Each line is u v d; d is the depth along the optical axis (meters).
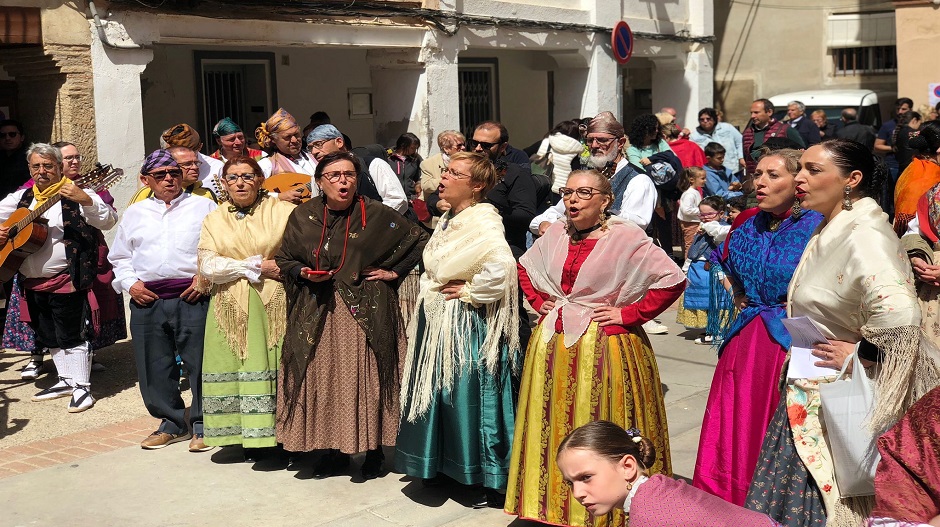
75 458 5.84
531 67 17.27
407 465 4.93
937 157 6.45
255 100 13.16
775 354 4.00
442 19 12.02
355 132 14.41
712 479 4.15
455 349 4.77
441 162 8.00
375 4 11.16
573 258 4.48
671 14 16.45
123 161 9.16
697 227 10.17
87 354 6.80
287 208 5.57
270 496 5.20
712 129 14.12
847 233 3.58
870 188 3.68
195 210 5.79
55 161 6.63
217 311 5.43
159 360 5.88
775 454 3.74
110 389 7.25
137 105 9.23
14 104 9.20
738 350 4.14
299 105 13.60
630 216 6.20
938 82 17.14
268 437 5.42
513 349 4.76
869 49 20.52
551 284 4.53
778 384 3.90
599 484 3.19
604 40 14.69
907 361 3.29
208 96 12.73
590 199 4.39
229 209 5.55
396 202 7.00
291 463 5.60
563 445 3.28
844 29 20.56
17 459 5.84
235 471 5.57
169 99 12.09
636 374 4.38
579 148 9.34
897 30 17.38
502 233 4.78
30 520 4.95
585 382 4.34
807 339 3.71
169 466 5.67
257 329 5.41
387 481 5.39
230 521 4.89
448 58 12.27
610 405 4.32
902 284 3.38
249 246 5.42
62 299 6.67
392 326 5.28
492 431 4.77
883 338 3.35
